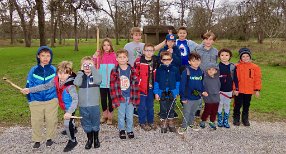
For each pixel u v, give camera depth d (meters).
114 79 5.03
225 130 5.57
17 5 21.55
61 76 4.59
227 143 4.91
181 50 6.14
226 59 5.66
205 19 32.38
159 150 4.60
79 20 28.47
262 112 6.78
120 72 5.09
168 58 5.33
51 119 4.75
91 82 4.68
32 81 4.71
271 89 9.25
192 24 33.09
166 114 5.47
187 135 5.23
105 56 5.74
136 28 5.90
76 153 4.49
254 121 6.14
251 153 4.54
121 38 55.81
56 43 45.62
